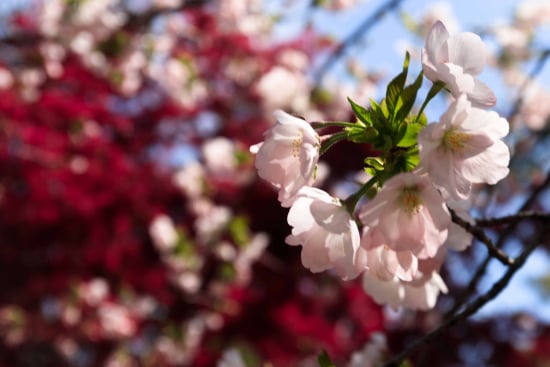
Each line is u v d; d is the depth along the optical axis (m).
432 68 0.52
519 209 0.80
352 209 0.53
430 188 0.51
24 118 1.99
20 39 2.09
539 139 1.55
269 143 0.53
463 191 0.51
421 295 0.62
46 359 2.18
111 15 2.10
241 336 2.04
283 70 1.99
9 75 2.02
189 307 2.04
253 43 2.18
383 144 0.53
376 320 2.04
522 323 2.10
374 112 0.54
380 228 0.51
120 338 2.07
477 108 0.51
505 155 0.52
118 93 2.10
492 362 2.08
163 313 2.07
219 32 2.20
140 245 2.03
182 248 1.93
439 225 0.51
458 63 0.52
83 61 2.07
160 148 2.13
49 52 2.06
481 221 0.68
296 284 2.05
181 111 2.13
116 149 2.04
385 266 0.53
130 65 2.10
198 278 2.01
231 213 2.02
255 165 0.53
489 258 0.74
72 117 2.02
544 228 0.66
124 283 2.05
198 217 2.00
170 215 2.04
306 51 2.13
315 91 1.93
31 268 2.05
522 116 1.83
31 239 2.03
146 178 2.03
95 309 2.03
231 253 1.95
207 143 2.11
